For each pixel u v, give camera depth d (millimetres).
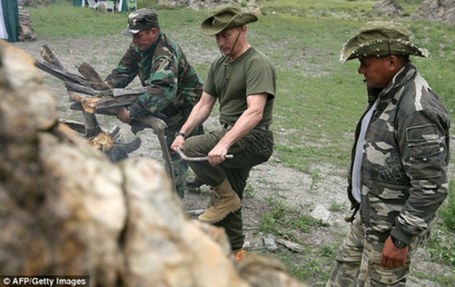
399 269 2531
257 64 3365
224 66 3527
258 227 4695
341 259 2916
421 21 25266
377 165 2445
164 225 724
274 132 8203
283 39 18438
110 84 4230
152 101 3812
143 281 686
